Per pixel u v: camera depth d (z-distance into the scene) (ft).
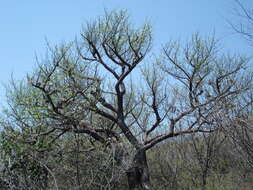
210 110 36.91
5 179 45.19
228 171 50.49
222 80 54.85
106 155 47.21
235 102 31.14
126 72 57.26
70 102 52.60
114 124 57.98
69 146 47.24
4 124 50.08
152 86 58.29
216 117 31.17
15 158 48.06
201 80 56.59
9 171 46.26
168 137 55.83
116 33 58.29
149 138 62.44
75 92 52.90
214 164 53.36
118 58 57.82
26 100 50.78
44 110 51.34
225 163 50.70
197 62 57.67
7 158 47.85
